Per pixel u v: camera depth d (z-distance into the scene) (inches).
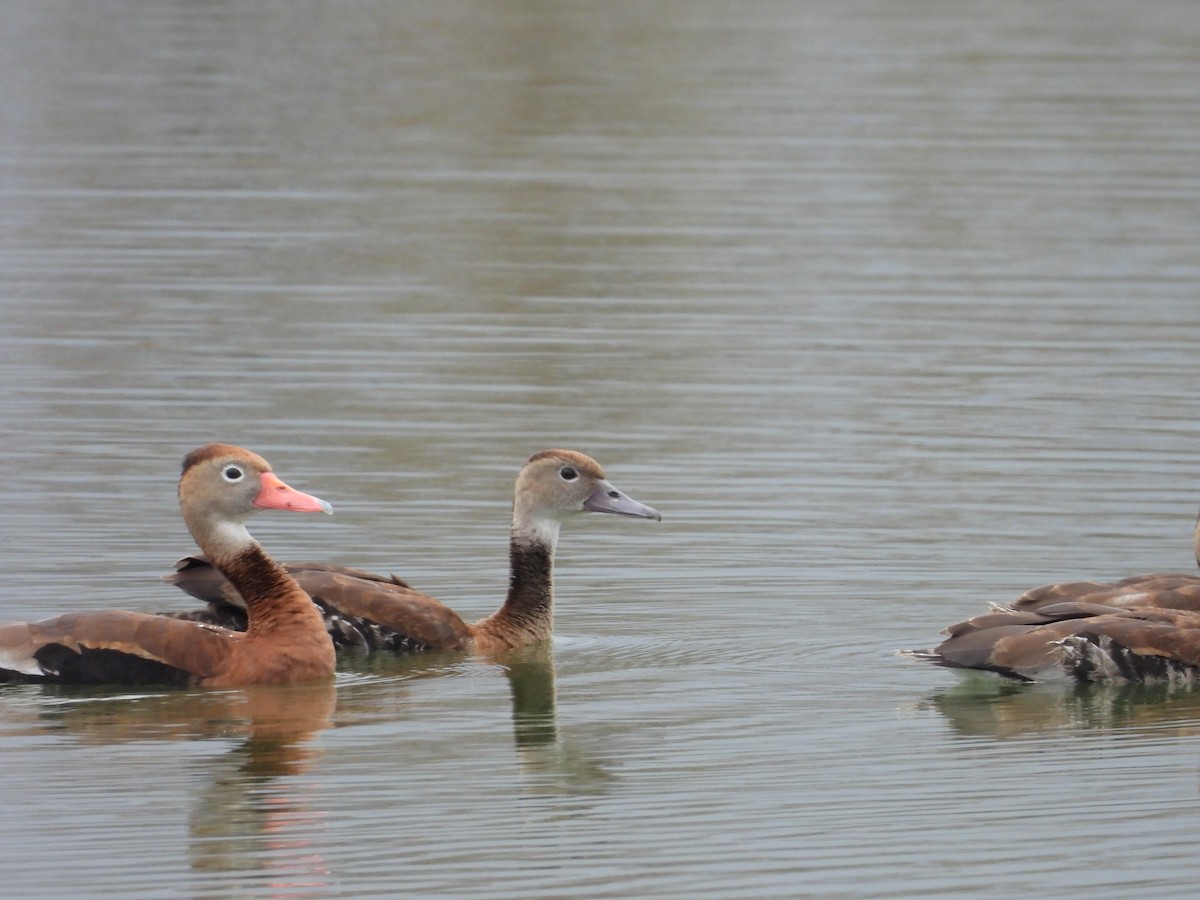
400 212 1214.9
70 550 675.4
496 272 1096.8
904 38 1721.2
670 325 1005.2
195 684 554.6
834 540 703.1
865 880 431.5
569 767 497.4
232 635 563.8
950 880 431.8
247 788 476.7
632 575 673.0
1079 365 940.6
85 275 1071.6
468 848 444.8
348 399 874.1
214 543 570.6
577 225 1196.5
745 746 516.1
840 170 1321.4
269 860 434.9
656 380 911.7
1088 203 1246.9
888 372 926.4
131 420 834.8
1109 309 1039.0
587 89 1521.9
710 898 420.8
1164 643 565.3
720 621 625.9
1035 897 424.5
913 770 498.3
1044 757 509.4
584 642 612.1
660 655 596.4
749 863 439.8
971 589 653.3
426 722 533.0
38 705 537.3
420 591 655.8
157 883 423.2
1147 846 451.8
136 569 658.2
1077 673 561.6
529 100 1502.2
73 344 949.8
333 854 440.5
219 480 570.3
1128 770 499.2
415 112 1462.8
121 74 1553.9
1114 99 1501.0
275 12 1808.6
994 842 452.8
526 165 1334.9
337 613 597.9
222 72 1569.9
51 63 1583.4
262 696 552.1
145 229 1165.1
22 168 1295.5
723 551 694.5
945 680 575.5
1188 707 552.1
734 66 1603.1
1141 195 1262.3
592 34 1707.7
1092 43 1704.0
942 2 1894.7
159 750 503.8
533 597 614.9
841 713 544.1
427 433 828.0
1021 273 1107.3
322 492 749.9
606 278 1087.6
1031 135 1403.8
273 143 1378.0
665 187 1280.8
